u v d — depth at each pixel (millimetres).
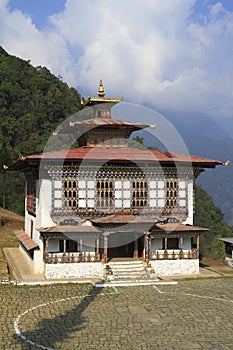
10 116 103625
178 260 30547
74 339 17031
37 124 105188
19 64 122250
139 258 31047
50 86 119562
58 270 28484
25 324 18922
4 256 37750
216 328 18594
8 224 58312
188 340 17000
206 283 27938
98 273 29078
